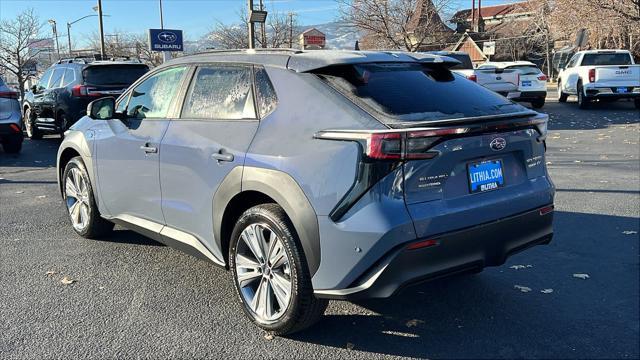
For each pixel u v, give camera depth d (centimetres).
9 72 5453
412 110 329
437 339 356
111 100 487
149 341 357
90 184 540
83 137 540
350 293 316
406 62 383
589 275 452
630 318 378
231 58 409
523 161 367
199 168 398
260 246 361
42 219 656
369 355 338
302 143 334
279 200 338
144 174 456
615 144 1154
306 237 326
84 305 412
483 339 355
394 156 304
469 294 421
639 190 733
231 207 383
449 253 322
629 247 514
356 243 308
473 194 335
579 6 2727
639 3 2431
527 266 474
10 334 367
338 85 343
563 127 1480
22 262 505
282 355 339
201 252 410
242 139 370
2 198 777
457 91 372
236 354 341
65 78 1306
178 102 438
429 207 315
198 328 374
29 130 1501
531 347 343
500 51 5112
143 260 508
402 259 306
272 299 361
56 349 348
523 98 1925
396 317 387
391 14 2992
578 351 338
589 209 646
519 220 355
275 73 371
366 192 307
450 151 320
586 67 1892
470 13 5731
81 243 560
